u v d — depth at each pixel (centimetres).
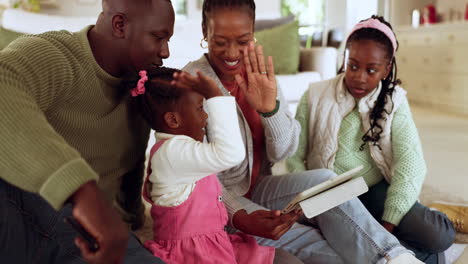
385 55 146
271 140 137
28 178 70
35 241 89
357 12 586
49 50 91
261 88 129
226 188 141
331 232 132
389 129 152
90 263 71
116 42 101
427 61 499
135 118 120
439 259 149
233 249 115
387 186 162
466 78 442
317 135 162
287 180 146
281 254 119
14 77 81
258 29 364
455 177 246
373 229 127
